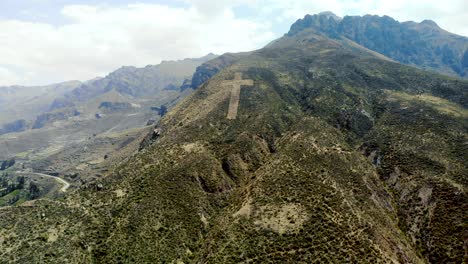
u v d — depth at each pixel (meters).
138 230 78.94
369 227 74.88
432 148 104.69
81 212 82.00
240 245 73.19
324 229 73.88
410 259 71.94
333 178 91.06
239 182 103.75
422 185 92.25
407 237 82.19
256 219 79.56
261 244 72.56
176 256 75.44
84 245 73.19
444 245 75.88
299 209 80.00
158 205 86.75
